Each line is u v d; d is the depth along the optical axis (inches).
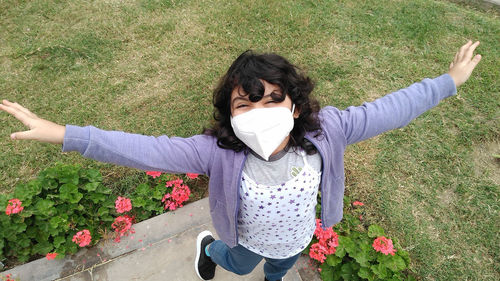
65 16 149.0
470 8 165.8
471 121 116.3
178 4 155.5
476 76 129.8
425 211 97.3
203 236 80.9
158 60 133.8
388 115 49.3
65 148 42.1
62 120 115.3
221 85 44.9
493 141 112.3
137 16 149.9
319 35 143.9
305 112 47.6
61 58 133.3
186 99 121.9
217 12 151.6
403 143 111.1
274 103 43.2
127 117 117.0
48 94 122.3
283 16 149.9
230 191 47.4
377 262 81.0
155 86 125.6
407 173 104.7
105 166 103.3
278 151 46.9
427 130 114.2
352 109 50.6
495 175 104.9
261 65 42.3
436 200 99.3
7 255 83.9
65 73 129.0
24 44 137.7
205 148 47.8
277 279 74.5
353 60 135.6
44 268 83.2
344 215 91.1
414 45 141.6
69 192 84.4
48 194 84.5
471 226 94.6
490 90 125.4
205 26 146.1
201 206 94.3
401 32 146.3
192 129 114.4
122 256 86.2
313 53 137.6
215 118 48.7
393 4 158.9
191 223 91.4
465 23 151.6
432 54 138.0
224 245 68.4
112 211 90.3
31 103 119.6
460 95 123.7
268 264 68.9
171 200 95.5
